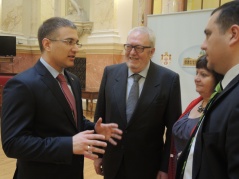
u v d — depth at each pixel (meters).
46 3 10.07
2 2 9.32
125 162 2.04
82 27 8.89
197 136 1.25
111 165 2.08
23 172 1.65
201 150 1.21
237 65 1.14
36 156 1.50
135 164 2.03
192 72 3.71
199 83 1.81
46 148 1.49
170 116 2.06
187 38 3.74
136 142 2.02
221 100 1.15
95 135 1.52
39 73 1.66
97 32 8.40
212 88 1.77
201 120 1.35
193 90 3.72
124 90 2.11
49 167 1.64
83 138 1.50
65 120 1.68
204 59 1.78
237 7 1.12
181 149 1.83
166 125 2.11
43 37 1.69
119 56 8.09
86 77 8.52
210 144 1.12
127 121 2.05
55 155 1.48
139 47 1.97
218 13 1.16
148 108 2.02
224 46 1.13
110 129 1.79
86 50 8.48
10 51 8.57
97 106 2.32
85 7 9.16
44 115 1.62
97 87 8.24
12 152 1.49
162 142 2.16
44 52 1.72
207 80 1.77
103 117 2.31
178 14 3.80
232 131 1.03
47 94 1.63
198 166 1.21
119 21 8.15
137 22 7.79
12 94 1.55
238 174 1.00
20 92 1.55
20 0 9.76
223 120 1.10
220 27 1.14
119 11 8.14
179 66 3.82
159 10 7.12
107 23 8.21
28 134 1.55
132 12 7.91
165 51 3.93
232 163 1.02
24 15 10.06
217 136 1.11
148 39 1.99
